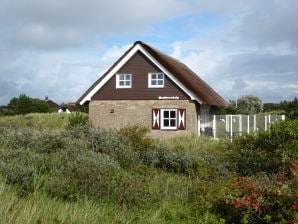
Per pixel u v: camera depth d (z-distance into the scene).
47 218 5.60
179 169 12.94
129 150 13.07
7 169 7.66
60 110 74.25
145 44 27.70
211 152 16.64
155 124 27.58
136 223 6.78
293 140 12.51
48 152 11.62
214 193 8.03
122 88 28.42
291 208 6.78
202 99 27.14
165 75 27.53
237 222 7.22
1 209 5.37
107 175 8.37
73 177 8.06
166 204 8.03
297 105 40.94
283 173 9.44
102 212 6.81
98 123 28.78
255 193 7.26
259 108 62.72
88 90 29.02
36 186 7.43
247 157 13.24
